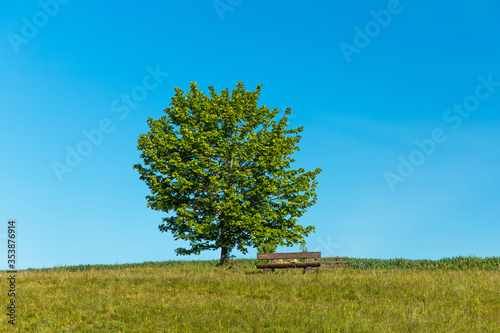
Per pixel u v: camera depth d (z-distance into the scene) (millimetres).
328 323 9781
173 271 18906
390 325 9836
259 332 9523
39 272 19578
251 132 25625
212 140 24562
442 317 10703
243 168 25156
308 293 13594
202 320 10352
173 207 23719
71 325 10586
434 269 22891
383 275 16875
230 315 10766
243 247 23938
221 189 23781
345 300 12789
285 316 10516
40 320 11008
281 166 25328
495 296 13141
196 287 14883
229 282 15344
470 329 9766
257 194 24422
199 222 23625
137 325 10266
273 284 14977
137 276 17125
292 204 24938
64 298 13125
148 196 24344
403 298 12961
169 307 11781
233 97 26172
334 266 23766
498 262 23406
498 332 9633
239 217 23188
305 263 18453
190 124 25094
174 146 23953
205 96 25562
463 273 18000
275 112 26516
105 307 11930
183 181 22969
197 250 24125
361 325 9797
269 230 24016
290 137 25641
